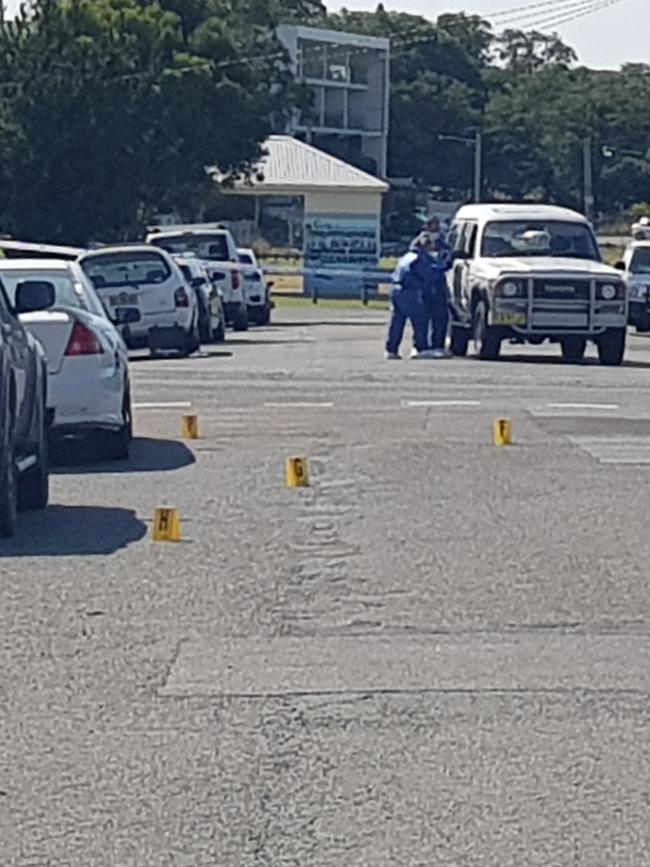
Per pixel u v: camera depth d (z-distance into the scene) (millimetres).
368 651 9453
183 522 13453
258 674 8969
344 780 7285
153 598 10711
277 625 10039
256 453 17625
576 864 6332
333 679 8867
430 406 21984
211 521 13492
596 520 13633
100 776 7340
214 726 8055
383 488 15266
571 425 19969
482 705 8406
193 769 7430
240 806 6965
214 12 79562
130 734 7930
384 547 12461
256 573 11492
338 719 8164
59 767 7461
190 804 6992
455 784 7234
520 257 30281
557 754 7641
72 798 7066
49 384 16266
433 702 8453
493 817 6836
